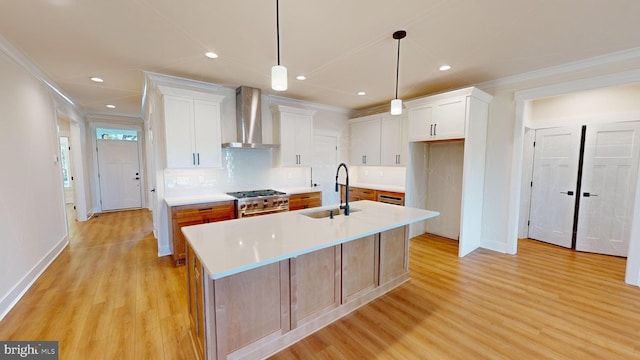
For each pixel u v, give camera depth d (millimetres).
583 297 2609
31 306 2443
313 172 5324
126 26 2254
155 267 3326
